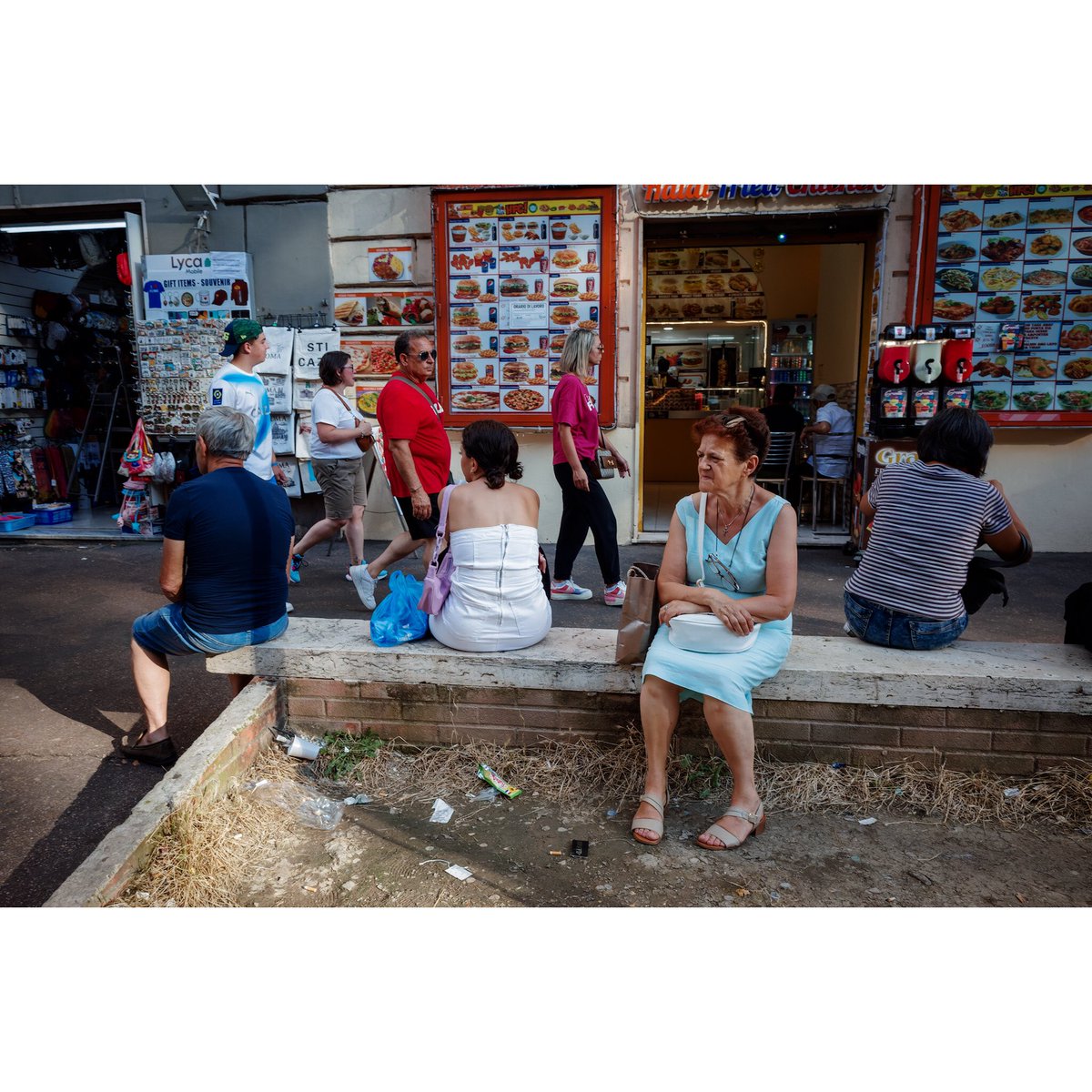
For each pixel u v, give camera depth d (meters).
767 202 7.08
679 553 3.15
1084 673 3.12
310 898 2.68
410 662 3.45
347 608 5.45
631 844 2.96
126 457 8.03
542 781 3.34
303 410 7.79
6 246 9.05
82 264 9.33
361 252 7.59
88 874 2.50
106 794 3.29
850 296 9.71
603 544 5.27
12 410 9.37
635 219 7.23
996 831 3.02
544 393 7.45
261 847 2.94
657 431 11.65
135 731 3.79
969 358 6.47
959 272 6.97
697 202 7.14
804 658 3.31
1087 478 7.24
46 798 3.26
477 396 7.52
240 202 7.68
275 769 3.36
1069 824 3.05
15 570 6.96
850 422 7.96
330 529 5.96
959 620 3.37
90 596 6.13
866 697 3.19
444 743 3.51
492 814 3.16
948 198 6.87
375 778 3.38
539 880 2.77
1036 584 6.18
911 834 3.02
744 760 2.96
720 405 11.77
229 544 3.38
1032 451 7.26
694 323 11.97
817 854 2.90
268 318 7.82
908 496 3.38
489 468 3.46
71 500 9.95
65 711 4.09
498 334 7.41
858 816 3.12
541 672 3.36
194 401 7.86
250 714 3.31
